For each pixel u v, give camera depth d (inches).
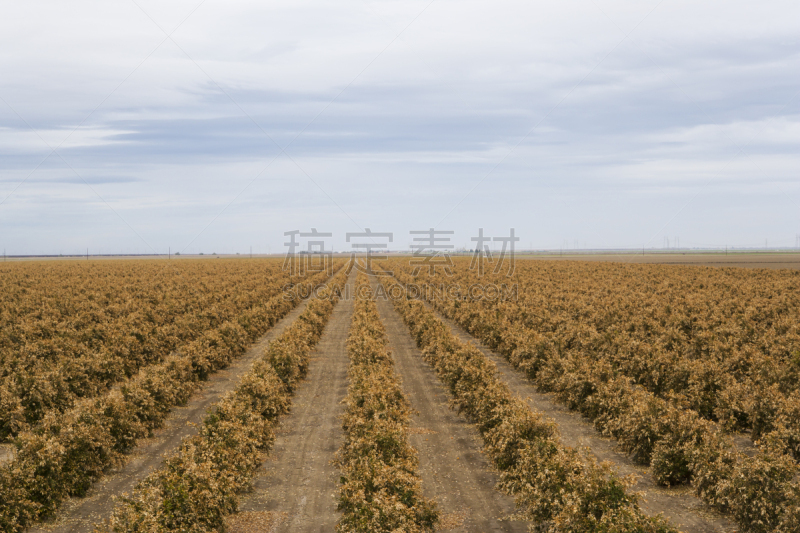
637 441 698.2
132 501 486.0
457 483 644.7
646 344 1117.7
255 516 561.3
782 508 498.0
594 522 458.9
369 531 466.9
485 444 740.0
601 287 2566.4
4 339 1254.9
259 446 708.0
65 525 543.5
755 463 526.9
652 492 619.2
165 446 764.0
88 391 938.7
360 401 800.3
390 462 584.1
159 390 862.5
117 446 711.7
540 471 533.3
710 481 566.9
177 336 1401.3
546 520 508.7
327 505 585.9
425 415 912.3
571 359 986.7
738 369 1005.8
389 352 1295.5
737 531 526.6
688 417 651.5
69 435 614.2
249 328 1555.1
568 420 884.0
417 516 515.2
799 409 708.0
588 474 503.2
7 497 529.0
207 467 535.5
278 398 863.7
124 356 1109.7
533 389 1080.8
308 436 812.6
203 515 497.0
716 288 2406.5
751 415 775.7
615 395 810.2
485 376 877.8
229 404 733.3
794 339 1186.6
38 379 832.9
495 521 552.1
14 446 644.7
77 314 1662.2
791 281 2603.3
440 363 1111.6
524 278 3196.4
